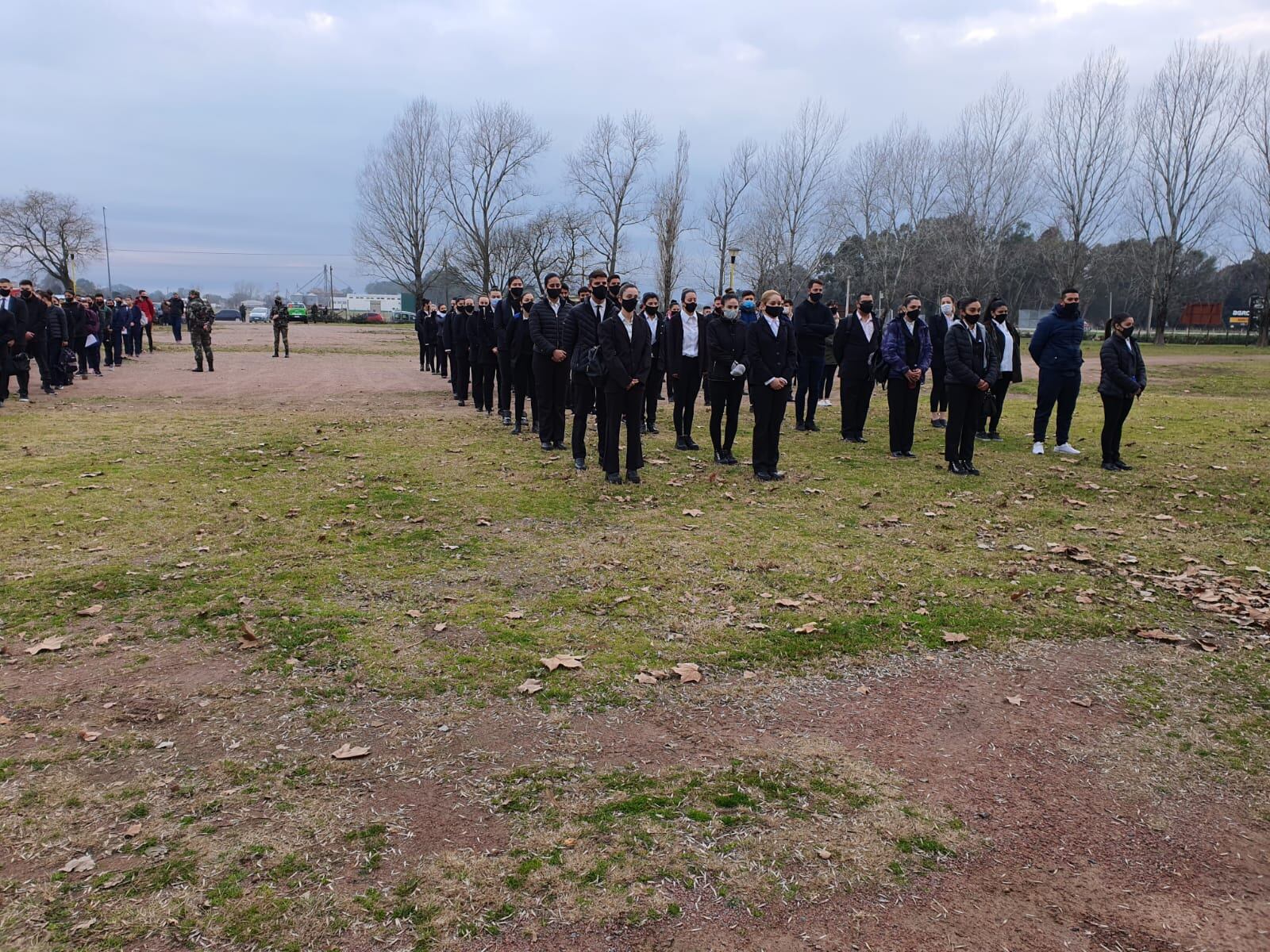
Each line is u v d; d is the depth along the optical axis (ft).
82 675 14.06
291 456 32.78
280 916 8.73
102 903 8.87
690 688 14.06
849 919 8.93
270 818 10.38
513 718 12.94
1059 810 11.00
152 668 14.35
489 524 23.59
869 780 11.53
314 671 14.34
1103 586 19.44
